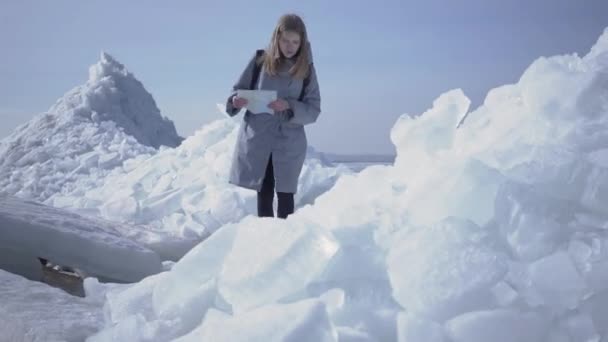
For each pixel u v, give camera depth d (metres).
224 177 6.10
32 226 3.26
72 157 10.12
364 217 1.96
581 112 1.87
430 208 1.80
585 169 1.64
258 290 1.68
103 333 1.86
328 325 1.41
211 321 1.65
